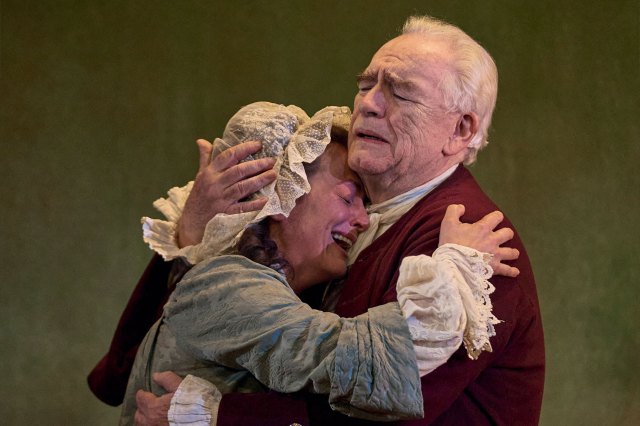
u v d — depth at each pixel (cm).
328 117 798
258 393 698
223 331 707
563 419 1675
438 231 729
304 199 791
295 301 704
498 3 1809
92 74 1673
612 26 1806
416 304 644
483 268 668
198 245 799
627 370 1708
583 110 1795
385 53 800
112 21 1691
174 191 920
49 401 1559
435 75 775
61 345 1584
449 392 680
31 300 1586
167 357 750
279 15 1764
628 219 1766
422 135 773
